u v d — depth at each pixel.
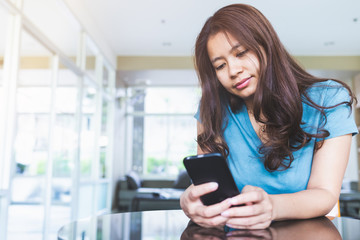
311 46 6.34
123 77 7.56
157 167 8.62
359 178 7.12
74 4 4.38
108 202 6.59
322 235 0.54
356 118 7.17
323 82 0.85
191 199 0.68
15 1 3.03
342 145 0.78
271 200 0.64
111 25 5.57
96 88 5.87
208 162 0.65
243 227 0.60
